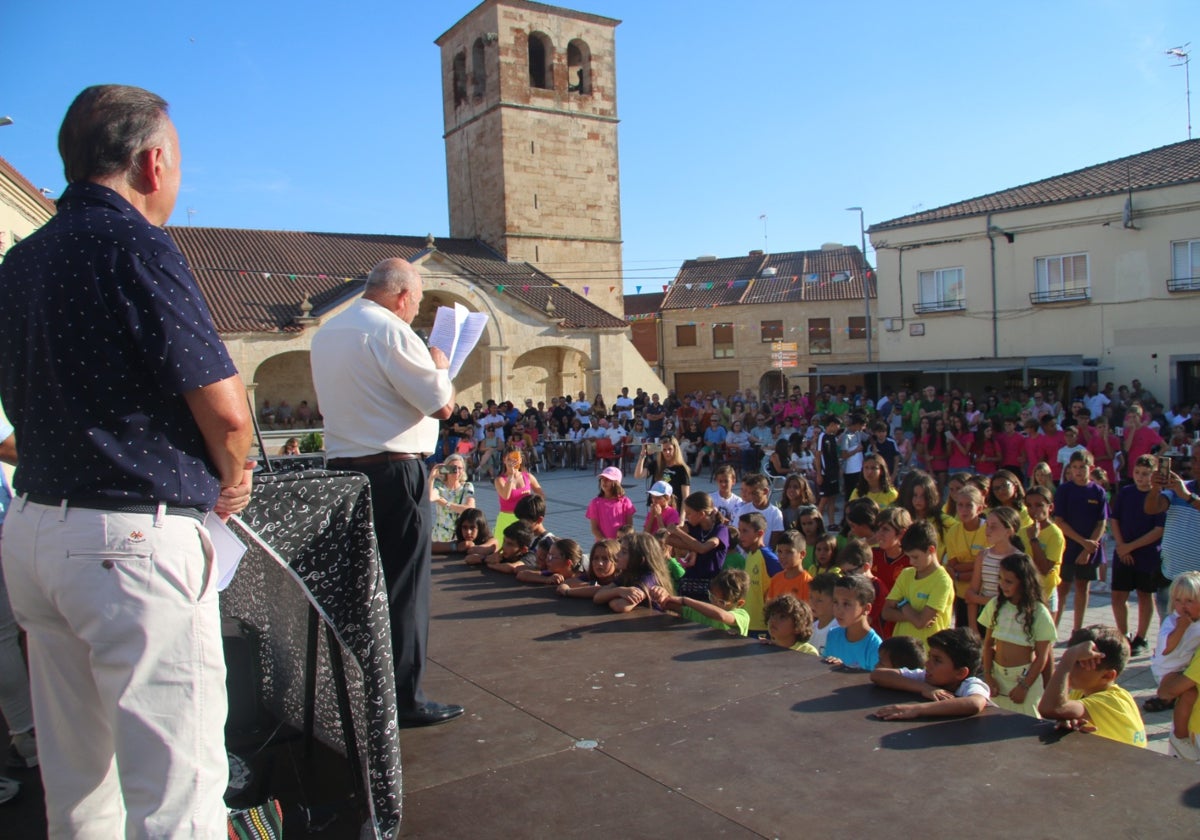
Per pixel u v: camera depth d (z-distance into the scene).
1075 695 4.55
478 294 31.77
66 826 2.04
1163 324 23.14
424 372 3.37
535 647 4.45
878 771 2.98
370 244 35.12
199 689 1.91
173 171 2.11
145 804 1.83
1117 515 7.97
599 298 40.91
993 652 5.50
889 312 28.48
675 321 47.81
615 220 41.19
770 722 3.41
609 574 5.58
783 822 2.66
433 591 5.72
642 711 3.55
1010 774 2.93
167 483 1.88
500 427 23.67
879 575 6.70
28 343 1.85
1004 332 26.03
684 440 22.88
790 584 6.46
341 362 3.45
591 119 40.34
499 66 37.91
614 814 2.75
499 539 9.10
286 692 3.44
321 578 2.64
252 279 30.12
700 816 2.72
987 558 6.53
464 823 2.73
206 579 1.95
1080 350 24.61
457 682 3.96
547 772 3.05
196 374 1.87
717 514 7.26
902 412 21.39
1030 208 25.23
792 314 45.00
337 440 3.51
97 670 1.85
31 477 1.87
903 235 27.98
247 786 3.05
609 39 40.97
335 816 2.85
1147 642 8.20
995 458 15.20
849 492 15.11
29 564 1.85
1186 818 2.62
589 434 25.05
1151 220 23.20
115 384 1.84
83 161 1.98
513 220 38.47
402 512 3.47
